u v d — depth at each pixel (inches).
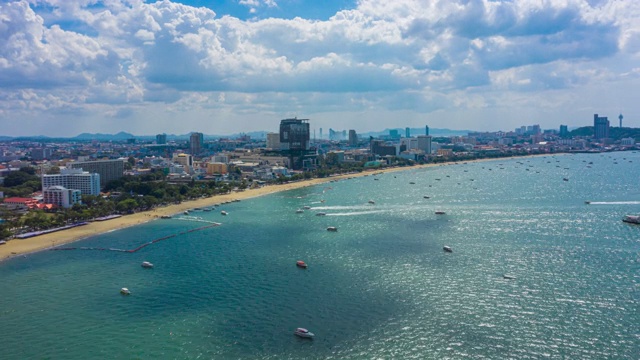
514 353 7864.2
